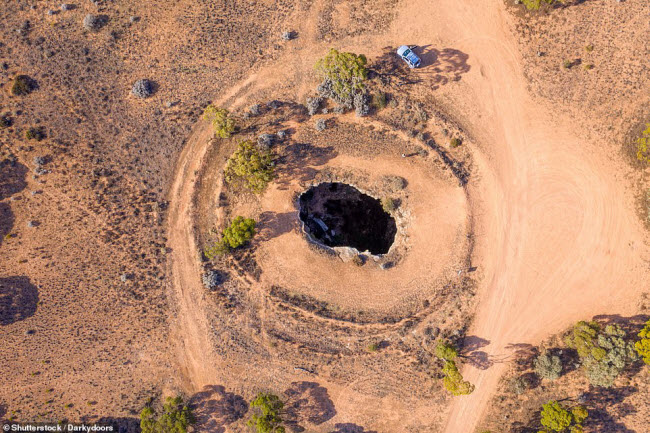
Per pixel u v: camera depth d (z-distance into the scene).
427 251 52.47
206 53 53.88
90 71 53.38
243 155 50.00
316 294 52.34
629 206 52.22
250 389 52.47
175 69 53.75
